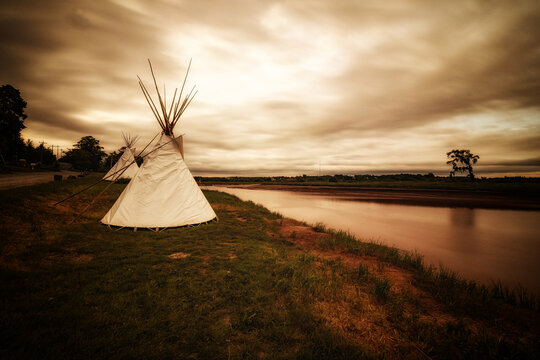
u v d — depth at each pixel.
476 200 25.19
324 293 3.99
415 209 18.28
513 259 6.96
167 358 2.42
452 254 7.41
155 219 8.19
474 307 3.93
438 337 2.98
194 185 9.77
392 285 4.67
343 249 7.24
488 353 2.71
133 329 2.81
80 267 4.53
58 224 7.45
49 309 3.12
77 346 2.47
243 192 37.19
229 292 3.83
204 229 8.29
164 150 9.23
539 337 3.15
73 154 77.19
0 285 3.62
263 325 3.04
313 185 60.00
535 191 36.94
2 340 2.48
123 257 5.25
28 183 16.88
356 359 2.50
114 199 13.85
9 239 5.48
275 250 6.44
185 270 4.62
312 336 2.82
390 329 3.14
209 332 2.84
